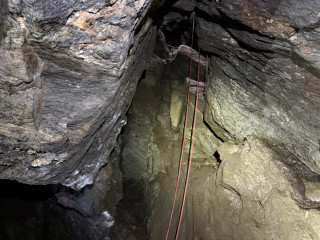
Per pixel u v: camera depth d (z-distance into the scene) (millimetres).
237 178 4324
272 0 2469
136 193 7332
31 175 3350
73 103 2883
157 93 6051
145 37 3689
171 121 5957
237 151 4473
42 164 3227
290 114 3598
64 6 2119
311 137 3477
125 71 3031
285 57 2969
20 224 6059
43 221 6277
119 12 2240
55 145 3051
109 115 3488
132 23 2391
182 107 5734
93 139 3578
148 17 3137
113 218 6273
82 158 3787
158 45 5816
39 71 2555
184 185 5746
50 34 2277
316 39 2480
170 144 6188
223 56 4145
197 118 5555
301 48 2658
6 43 2225
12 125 2787
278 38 2758
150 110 6258
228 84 4379
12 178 3396
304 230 3182
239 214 4320
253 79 3812
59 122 2947
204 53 5422
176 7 3807
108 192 6207
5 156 3072
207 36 3926
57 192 5723
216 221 4660
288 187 3568
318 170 3619
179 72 5691
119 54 2525
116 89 2910
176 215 5699
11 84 2465
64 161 3348
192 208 5324
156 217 6340
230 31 3328
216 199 4781
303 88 3115
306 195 3424
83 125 3076
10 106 2619
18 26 2160
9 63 2326
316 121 3295
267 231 3693
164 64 5883
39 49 2385
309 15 2332
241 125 4492
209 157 5727
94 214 5836
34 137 2920
